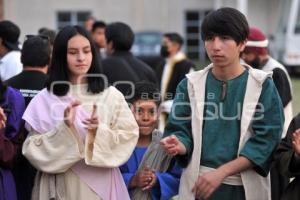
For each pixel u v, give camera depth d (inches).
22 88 267.3
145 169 223.5
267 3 1765.5
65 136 207.0
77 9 1688.0
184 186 206.7
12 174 225.5
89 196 212.8
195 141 203.5
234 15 199.5
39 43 272.4
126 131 215.8
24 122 225.5
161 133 236.2
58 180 213.9
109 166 210.1
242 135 200.1
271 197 220.5
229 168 196.2
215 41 198.8
